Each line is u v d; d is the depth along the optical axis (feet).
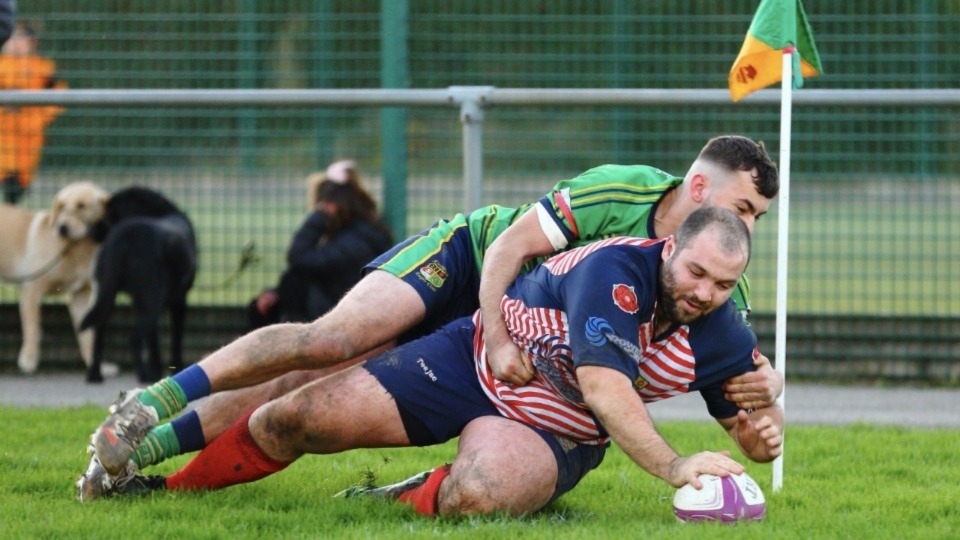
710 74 92.58
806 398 82.74
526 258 47.83
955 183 93.76
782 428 47.34
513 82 94.84
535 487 44.14
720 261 40.93
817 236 116.26
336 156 100.58
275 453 47.34
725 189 45.96
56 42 96.89
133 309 91.81
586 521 44.65
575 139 96.99
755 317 90.94
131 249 86.38
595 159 98.07
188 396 45.09
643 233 47.37
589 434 45.29
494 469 43.60
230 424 49.93
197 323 93.81
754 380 45.57
